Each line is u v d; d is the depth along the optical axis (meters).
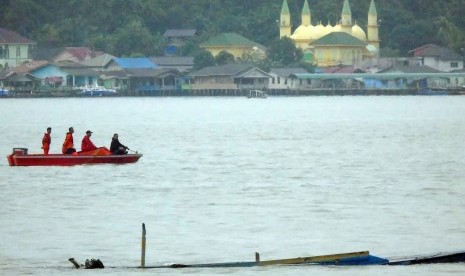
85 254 126.81
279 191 172.00
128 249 129.12
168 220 146.25
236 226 142.12
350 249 128.62
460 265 118.94
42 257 125.50
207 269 118.25
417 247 129.12
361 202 160.12
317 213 151.12
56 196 167.62
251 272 116.81
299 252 127.31
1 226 142.62
